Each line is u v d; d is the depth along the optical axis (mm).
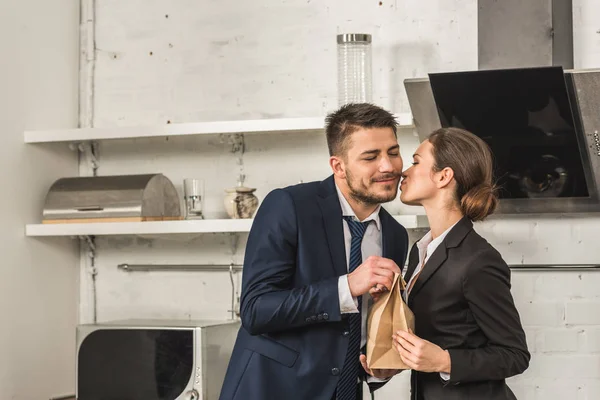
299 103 3418
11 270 3236
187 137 3537
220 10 3514
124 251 3600
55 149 3508
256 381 2133
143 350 2980
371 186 2098
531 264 3184
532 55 3002
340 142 2141
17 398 3236
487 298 1975
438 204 2098
